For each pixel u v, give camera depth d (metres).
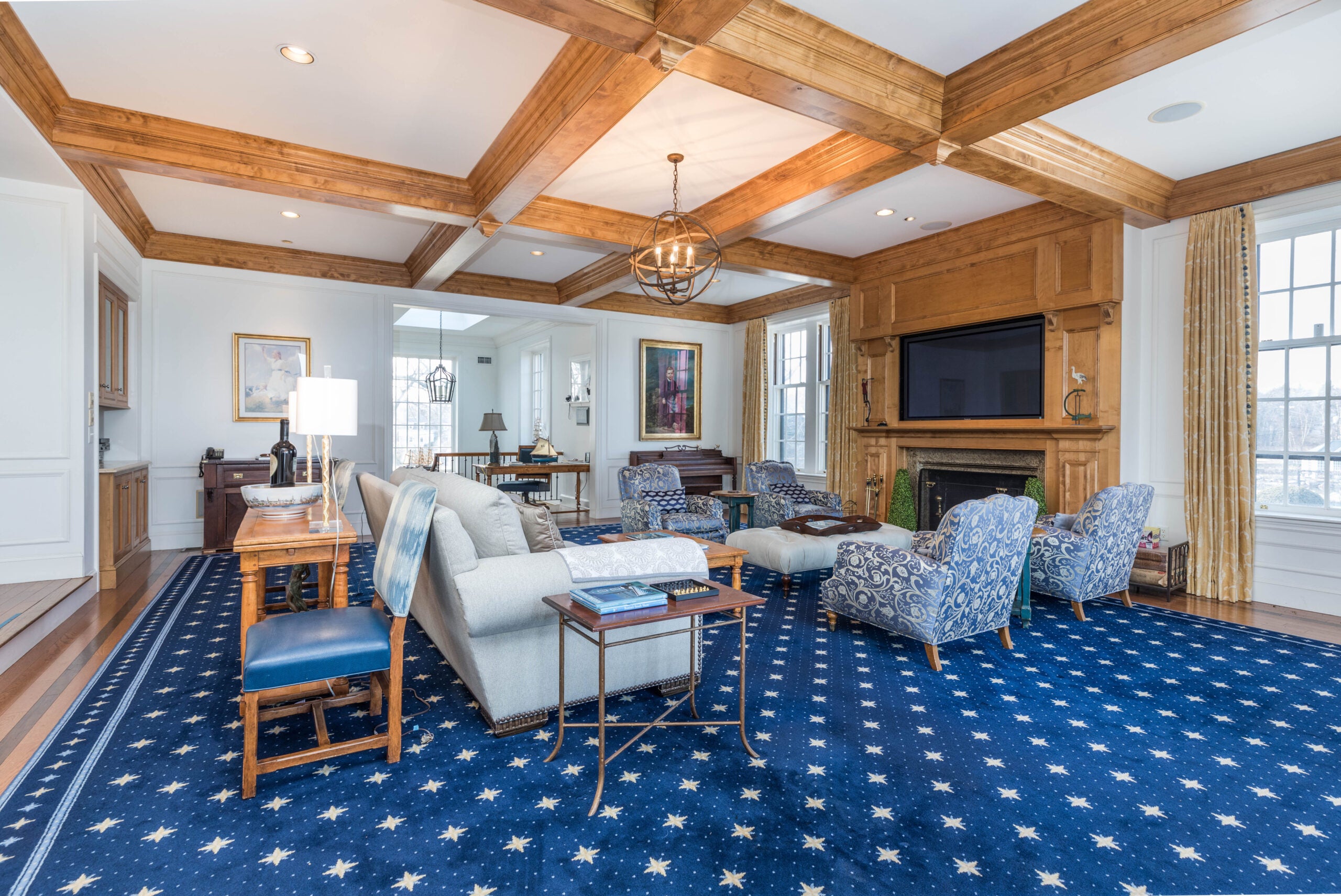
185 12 2.77
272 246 6.41
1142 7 2.64
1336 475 4.25
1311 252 4.35
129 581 4.83
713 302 9.02
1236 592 4.41
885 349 6.47
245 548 2.41
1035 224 5.09
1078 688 2.98
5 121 3.21
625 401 8.61
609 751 2.37
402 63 3.18
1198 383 4.52
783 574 4.52
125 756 2.28
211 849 1.78
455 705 2.76
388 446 7.04
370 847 1.80
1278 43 2.93
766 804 2.03
